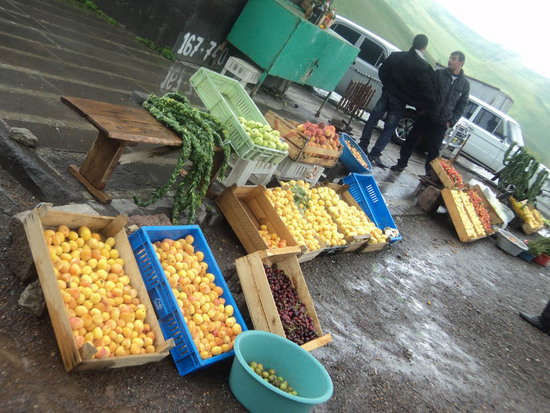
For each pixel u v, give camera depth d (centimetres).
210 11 873
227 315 329
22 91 446
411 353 469
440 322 580
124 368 261
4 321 244
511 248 1075
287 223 487
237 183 491
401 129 1463
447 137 1578
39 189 334
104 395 241
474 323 630
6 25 566
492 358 559
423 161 1470
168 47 862
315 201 582
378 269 626
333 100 1514
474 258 915
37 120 417
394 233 693
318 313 443
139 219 351
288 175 592
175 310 284
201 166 384
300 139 569
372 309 514
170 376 277
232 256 434
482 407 443
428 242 857
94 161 364
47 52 565
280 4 882
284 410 267
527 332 691
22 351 235
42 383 225
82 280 261
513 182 1378
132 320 269
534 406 496
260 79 940
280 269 405
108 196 371
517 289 880
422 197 993
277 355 311
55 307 235
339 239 559
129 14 845
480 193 1105
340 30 1495
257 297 347
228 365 315
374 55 1475
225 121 461
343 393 358
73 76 547
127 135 318
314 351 386
